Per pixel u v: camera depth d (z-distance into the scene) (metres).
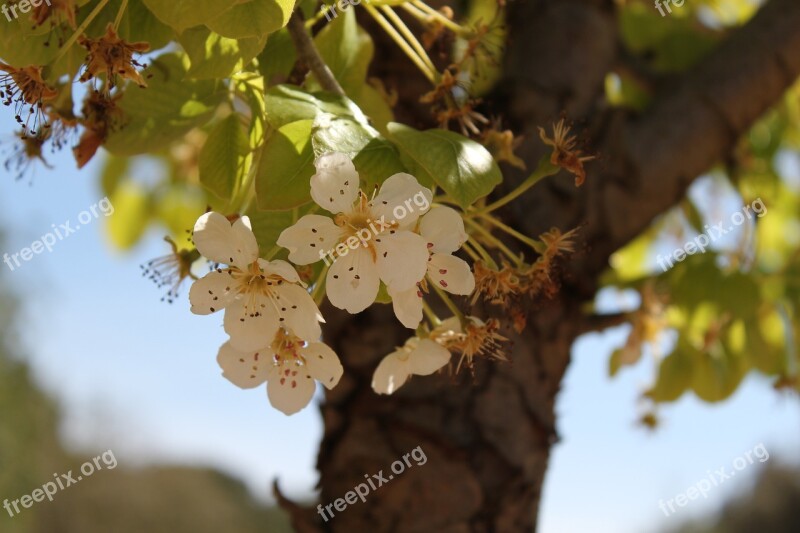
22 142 0.33
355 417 0.36
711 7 0.61
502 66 0.41
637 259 0.63
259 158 0.27
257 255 0.26
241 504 4.11
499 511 0.35
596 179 0.39
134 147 0.31
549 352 0.38
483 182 0.25
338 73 0.30
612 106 0.41
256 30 0.25
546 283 0.29
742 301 0.41
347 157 0.25
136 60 0.27
